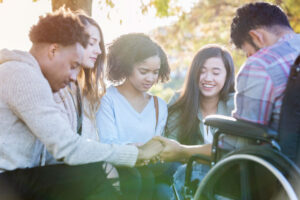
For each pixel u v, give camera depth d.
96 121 2.90
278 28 2.28
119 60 2.92
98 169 2.25
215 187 2.16
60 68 2.18
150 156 2.60
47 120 2.06
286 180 1.79
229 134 2.13
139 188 2.60
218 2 9.71
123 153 2.36
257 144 2.07
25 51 2.14
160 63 2.98
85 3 3.64
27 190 2.06
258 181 2.02
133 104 3.00
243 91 2.16
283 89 2.07
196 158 2.46
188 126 3.13
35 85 2.05
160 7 4.58
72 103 2.60
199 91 3.15
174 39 10.45
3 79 2.05
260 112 2.12
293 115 1.96
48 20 2.15
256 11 2.30
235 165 2.11
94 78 2.89
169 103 3.30
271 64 2.10
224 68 3.10
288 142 1.97
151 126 3.00
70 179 2.14
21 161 2.11
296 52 2.15
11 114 2.07
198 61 3.11
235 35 2.39
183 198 2.83
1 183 2.01
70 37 2.15
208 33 9.37
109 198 2.21
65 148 2.12
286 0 6.74
